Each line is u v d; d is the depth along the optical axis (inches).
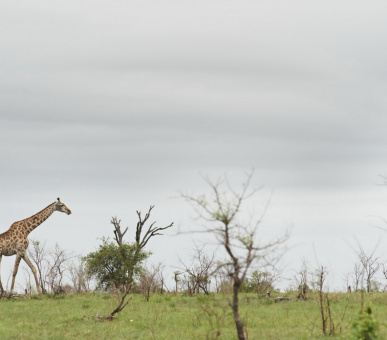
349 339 1177.4
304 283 1985.7
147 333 1461.6
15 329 1563.7
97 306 1943.9
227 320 1577.3
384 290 2202.3
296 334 1398.9
